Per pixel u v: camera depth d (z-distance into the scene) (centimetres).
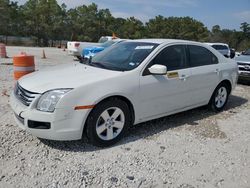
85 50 1441
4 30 4612
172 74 489
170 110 507
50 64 1377
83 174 339
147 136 461
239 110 652
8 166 346
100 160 374
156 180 338
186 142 448
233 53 2153
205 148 431
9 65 1230
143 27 6475
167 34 6619
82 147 405
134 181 333
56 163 359
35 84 388
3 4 4488
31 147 395
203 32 6894
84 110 379
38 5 4822
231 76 633
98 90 390
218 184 339
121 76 422
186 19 6975
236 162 394
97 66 470
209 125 534
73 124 375
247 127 536
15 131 440
